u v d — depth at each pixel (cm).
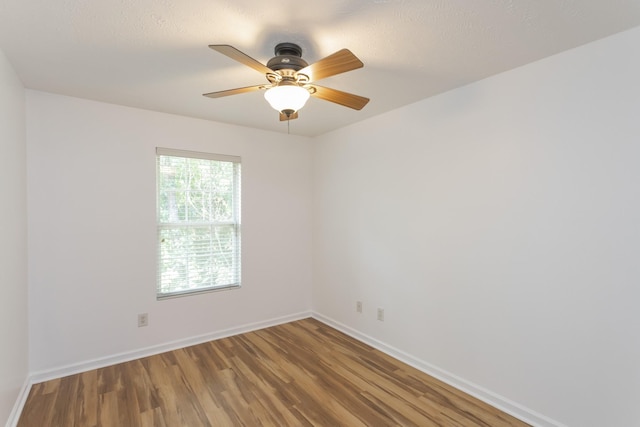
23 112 243
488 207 233
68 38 178
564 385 196
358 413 220
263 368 281
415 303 286
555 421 200
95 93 262
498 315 228
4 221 193
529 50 193
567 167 195
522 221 215
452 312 257
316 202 409
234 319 359
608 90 179
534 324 210
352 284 355
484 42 184
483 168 236
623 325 175
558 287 199
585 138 187
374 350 319
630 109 172
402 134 297
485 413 221
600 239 182
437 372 267
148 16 158
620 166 175
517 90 217
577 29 171
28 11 153
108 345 287
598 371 183
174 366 284
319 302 406
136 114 299
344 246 366
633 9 154
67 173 269
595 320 185
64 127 267
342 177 368
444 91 259
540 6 151
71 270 271
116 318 291
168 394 240
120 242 293
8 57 199
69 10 153
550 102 201
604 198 181
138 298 301
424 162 278
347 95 194
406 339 294
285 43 183
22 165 239
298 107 190
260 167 375
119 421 210
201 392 243
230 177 360
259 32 173
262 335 356
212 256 348
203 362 291
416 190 285
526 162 213
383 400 235
